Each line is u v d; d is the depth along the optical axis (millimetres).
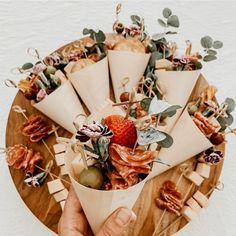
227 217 439
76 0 487
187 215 395
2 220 442
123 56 410
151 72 414
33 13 484
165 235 400
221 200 441
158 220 402
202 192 410
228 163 446
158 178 409
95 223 348
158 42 420
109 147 284
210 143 393
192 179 404
